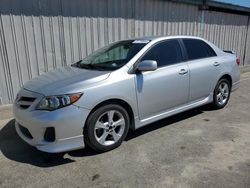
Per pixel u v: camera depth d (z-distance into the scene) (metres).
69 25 5.99
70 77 3.34
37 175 2.86
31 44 5.56
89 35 6.38
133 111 3.51
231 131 3.96
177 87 4.02
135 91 3.46
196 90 4.40
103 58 4.07
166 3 7.91
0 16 5.08
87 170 2.93
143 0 7.25
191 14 8.87
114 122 3.36
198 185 2.59
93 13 6.31
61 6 5.77
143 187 2.58
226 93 5.18
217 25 10.17
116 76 3.32
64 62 6.12
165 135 3.84
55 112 2.88
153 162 3.06
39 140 2.98
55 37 5.85
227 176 2.73
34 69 5.72
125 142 3.62
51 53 5.88
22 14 5.30
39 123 2.90
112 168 2.95
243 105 5.42
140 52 3.65
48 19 5.66
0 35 5.16
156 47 3.87
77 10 6.03
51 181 2.74
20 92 3.42
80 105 2.97
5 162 3.17
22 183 2.72
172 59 4.03
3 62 5.32
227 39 10.93
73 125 2.96
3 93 5.47
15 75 5.52
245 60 12.33
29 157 3.28
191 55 4.37
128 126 3.53
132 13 7.09
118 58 3.82
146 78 3.58
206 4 8.99
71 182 2.71
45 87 3.15
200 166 2.94
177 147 3.43
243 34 11.69
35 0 5.39
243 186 2.55
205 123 4.33
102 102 3.19
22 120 3.09
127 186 2.61
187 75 4.14
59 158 3.21
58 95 2.93
